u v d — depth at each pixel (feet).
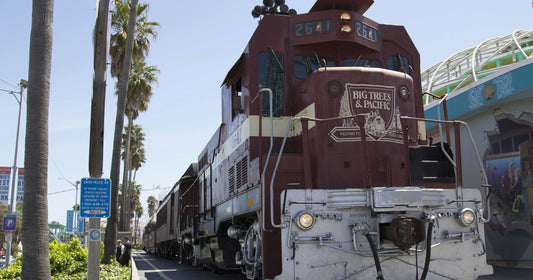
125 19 83.30
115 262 48.62
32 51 23.48
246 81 29.17
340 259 20.49
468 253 22.11
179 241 66.64
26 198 22.66
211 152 43.83
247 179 28.19
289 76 28.40
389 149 24.67
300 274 20.07
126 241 56.54
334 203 20.70
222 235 37.55
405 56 30.42
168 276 45.44
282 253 20.13
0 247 149.89
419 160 25.05
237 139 31.89
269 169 24.07
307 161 21.88
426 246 20.99
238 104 30.94
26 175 22.80
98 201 24.54
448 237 21.56
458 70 60.08
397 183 24.40
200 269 54.34
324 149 24.44
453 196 22.22
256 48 28.53
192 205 54.54
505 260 38.22
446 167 25.61
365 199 20.68
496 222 39.19
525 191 36.17
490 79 38.01
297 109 27.45
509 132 37.88
